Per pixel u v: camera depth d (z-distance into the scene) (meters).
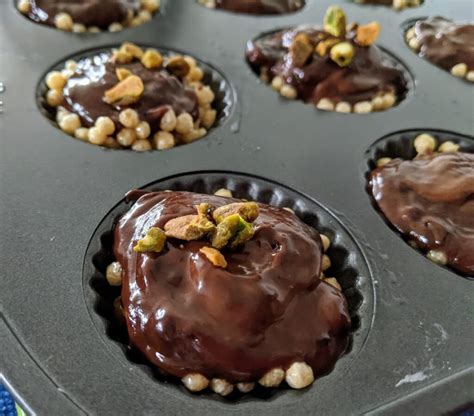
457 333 0.12
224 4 0.23
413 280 0.13
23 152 0.15
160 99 0.17
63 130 0.16
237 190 0.15
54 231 0.13
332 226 0.14
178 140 0.17
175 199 0.13
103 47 0.20
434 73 0.20
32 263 0.12
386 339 0.12
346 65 0.19
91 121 0.16
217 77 0.19
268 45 0.20
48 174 0.15
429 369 0.11
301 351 0.11
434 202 0.15
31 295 0.12
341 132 0.17
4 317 0.11
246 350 0.11
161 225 0.12
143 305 0.11
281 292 0.11
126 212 0.14
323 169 0.16
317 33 0.19
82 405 0.10
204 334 0.11
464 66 0.20
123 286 0.12
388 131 0.18
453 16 0.24
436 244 0.14
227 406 0.10
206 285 0.11
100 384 0.10
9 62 0.18
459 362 0.11
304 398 0.11
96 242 0.13
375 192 0.15
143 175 0.15
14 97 0.17
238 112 0.18
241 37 0.21
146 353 0.11
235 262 0.12
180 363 0.11
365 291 0.13
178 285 0.11
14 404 0.12
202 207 0.12
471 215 0.15
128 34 0.20
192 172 0.15
